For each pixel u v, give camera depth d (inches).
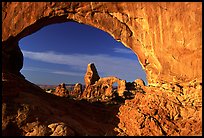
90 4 653.9
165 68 578.6
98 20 670.5
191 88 536.7
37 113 491.8
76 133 476.4
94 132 518.6
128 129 551.5
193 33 528.7
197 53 525.3
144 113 560.4
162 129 514.3
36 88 711.1
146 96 601.9
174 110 540.7
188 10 536.4
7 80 574.6
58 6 660.1
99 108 781.3
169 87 568.4
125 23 650.2
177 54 555.5
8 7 674.8
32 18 666.2
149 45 613.6
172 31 559.2
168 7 563.8
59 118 514.3
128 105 641.6
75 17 682.2
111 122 616.7
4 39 671.8
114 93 1644.9
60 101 690.2
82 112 672.4
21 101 512.4
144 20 611.2
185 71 546.6
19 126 453.4
